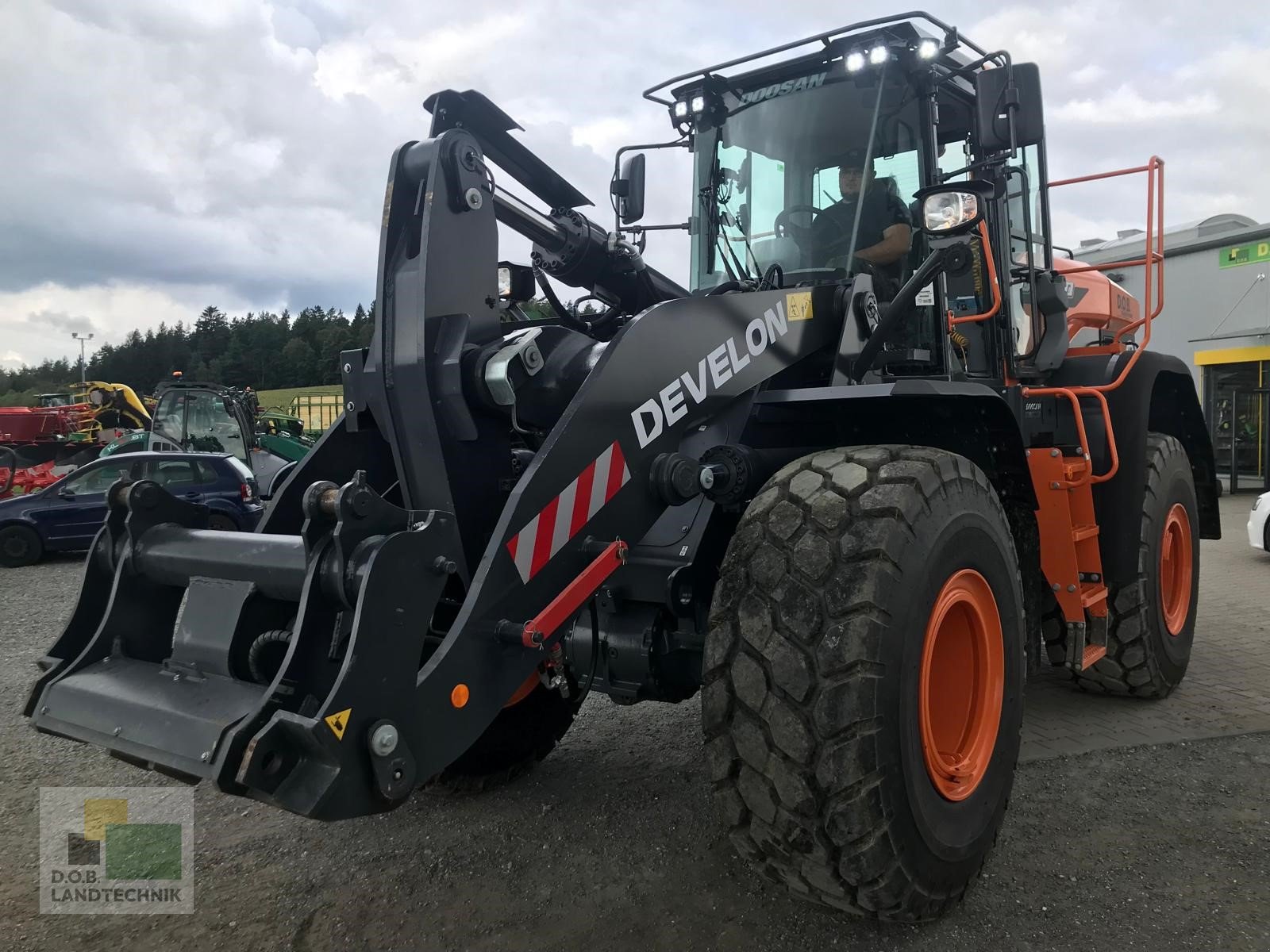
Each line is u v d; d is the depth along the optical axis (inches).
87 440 765.9
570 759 145.4
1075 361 163.3
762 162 139.8
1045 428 157.8
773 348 112.0
